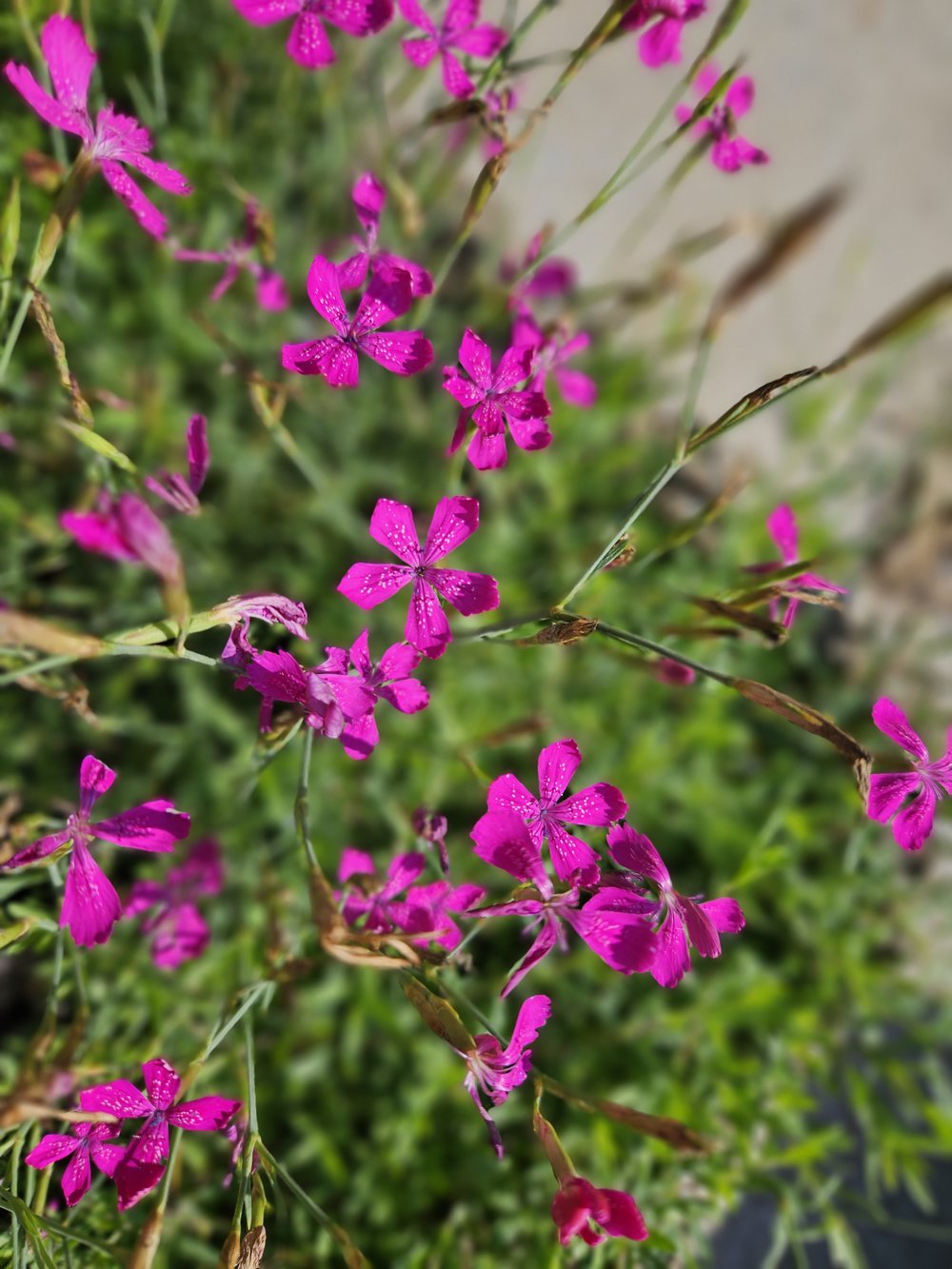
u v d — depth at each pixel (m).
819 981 0.35
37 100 0.22
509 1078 0.22
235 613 0.21
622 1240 0.29
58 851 0.23
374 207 0.25
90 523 0.20
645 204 0.42
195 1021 0.30
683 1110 0.31
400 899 0.24
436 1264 0.30
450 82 0.25
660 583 0.35
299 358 0.23
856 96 0.44
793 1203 0.30
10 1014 0.32
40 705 0.33
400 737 0.34
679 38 0.24
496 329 0.36
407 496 0.36
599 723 0.36
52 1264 0.23
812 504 0.39
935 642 0.38
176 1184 0.30
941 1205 0.35
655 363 0.39
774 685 0.38
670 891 0.22
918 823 0.23
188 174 0.33
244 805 0.33
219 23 0.35
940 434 0.42
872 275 0.43
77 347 0.33
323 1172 0.32
